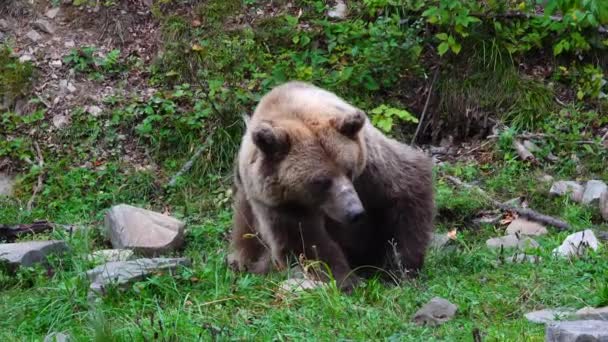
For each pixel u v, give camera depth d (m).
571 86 16.00
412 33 16.14
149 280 9.38
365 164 9.30
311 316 8.39
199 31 16.50
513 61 16.16
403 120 15.73
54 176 14.65
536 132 15.31
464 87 15.85
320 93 9.62
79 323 8.83
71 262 10.84
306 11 16.91
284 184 8.82
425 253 10.16
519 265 10.14
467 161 15.11
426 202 10.09
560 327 7.19
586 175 14.45
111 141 15.23
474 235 12.84
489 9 16.44
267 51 16.30
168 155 15.16
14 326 8.94
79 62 16.14
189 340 7.82
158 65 16.17
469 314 8.41
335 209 8.66
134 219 12.16
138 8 16.95
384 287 9.66
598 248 10.71
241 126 14.98
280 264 9.71
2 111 15.72
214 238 12.58
